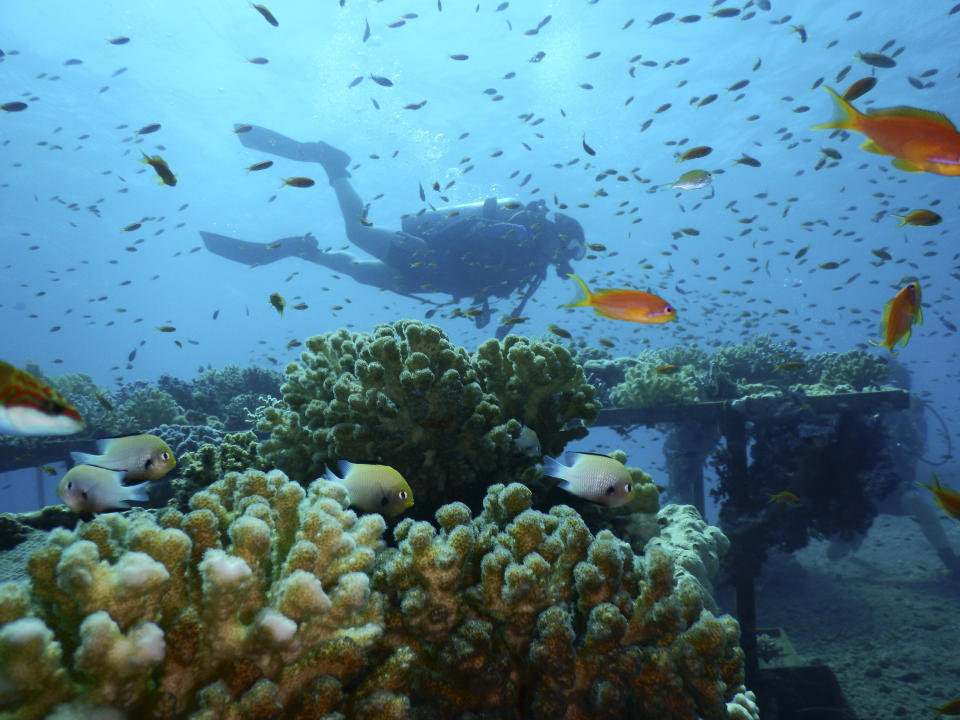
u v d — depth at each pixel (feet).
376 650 6.43
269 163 20.74
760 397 23.13
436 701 6.17
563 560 6.73
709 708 6.36
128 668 4.15
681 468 36.73
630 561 7.20
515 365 11.46
